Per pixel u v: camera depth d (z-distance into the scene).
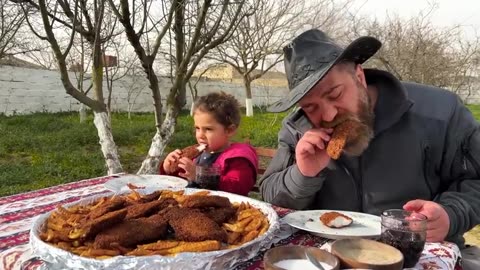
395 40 10.02
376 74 1.88
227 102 2.66
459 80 11.70
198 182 2.11
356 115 1.60
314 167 1.68
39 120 12.03
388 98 1.83
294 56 1.69
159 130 3.92
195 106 2.67
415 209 1.42
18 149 7.91
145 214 1.31
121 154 8.09
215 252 1.05
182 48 3.83
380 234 1.36
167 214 1.29
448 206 1.58
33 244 1.13
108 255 1.07
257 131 10.91
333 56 1.62
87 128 10.36
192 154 2.57
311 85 1.49
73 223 1.27
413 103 1.81
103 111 3.89
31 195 2.01
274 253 1.09
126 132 10.16
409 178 1.82
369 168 1.85
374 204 1.85
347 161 1.87
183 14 3.70
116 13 3.07
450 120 1.86
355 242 1.20
